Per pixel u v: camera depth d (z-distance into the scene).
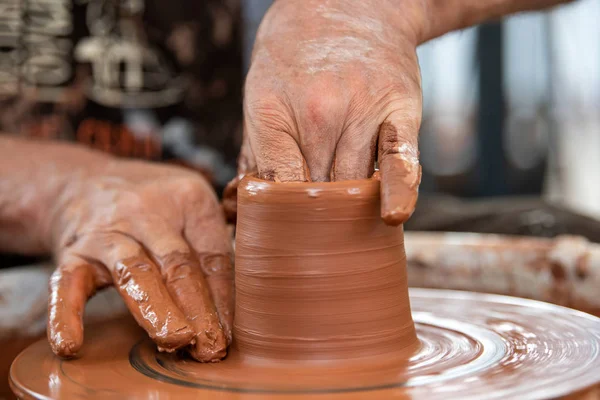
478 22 0.74
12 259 0.91
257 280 0.59
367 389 0.54
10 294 0.80
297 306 0.58
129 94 1.22
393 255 0.59
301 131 0.61
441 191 2.12
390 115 0.60
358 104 0.61
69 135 1.19
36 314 0.81
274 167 0.61
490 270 0.89
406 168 0.56
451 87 2.05
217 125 1.28
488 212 1.27
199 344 0.60
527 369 0.57
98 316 0.80
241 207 0.60
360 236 0.58
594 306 0.85
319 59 0.62
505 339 0.63
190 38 1.24
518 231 1.19
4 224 0.85
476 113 2.04
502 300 0.74
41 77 1.15
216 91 1.27
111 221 0.67
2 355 0.80
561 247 0.88
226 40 1.26
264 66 0.63
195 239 0.68
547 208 1.27
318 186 0.57
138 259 0.65
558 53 2.00
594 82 2.01
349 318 0.58
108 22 1.18
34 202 0.82
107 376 0.58
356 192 0.57
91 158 0.86
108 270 0.66
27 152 0.87
